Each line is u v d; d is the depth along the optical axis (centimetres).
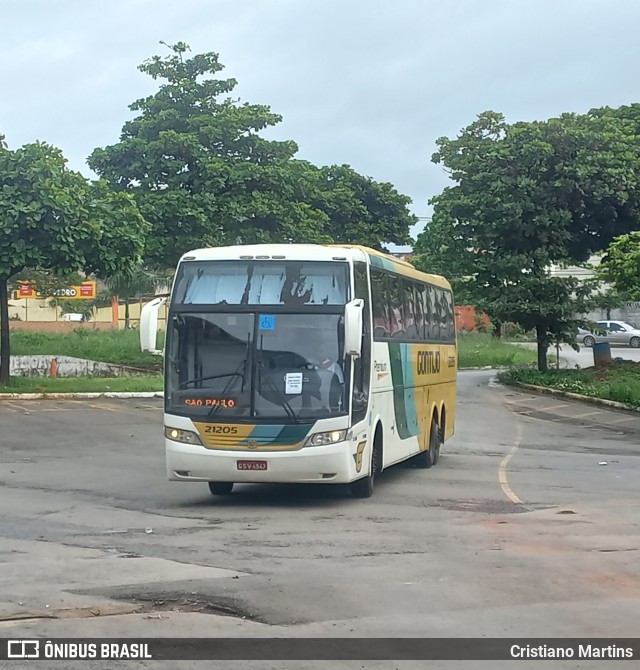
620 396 3003
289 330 1291
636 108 3956
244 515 1234
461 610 768
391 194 5834
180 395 1288
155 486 1506
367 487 1388
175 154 3900
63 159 2961
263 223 3950
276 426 1259
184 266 1341
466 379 3909
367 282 1388
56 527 1140
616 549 1008
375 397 1411
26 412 2531
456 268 3756
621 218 3634
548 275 3709
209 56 4128
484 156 3562
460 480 1602
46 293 5481
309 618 743
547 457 1964
